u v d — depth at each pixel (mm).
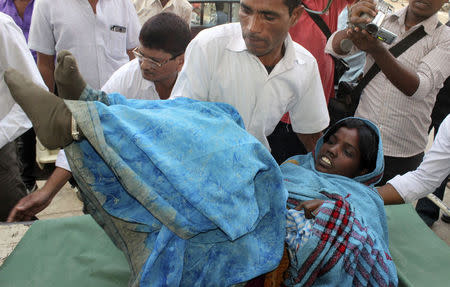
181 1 2744
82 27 2191
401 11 1914
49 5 2141
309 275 1111
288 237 1134
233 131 1030
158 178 913
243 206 958
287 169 1530
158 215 876
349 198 1333
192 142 942
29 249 1398
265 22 1058
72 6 2160
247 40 1117
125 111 939
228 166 956
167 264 930
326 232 1118
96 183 939
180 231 895
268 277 1204
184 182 889
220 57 1246
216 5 3203
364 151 1435
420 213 2664
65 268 1344
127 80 1627
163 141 932
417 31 1835
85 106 861
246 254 1011
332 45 1936
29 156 2664
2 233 1476
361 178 1491
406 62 1865
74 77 871
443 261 1490
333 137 1491
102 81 2369
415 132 1971
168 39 1417
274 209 1095
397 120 1923
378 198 1414
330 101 2186
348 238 1129
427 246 1561
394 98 1891
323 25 1982
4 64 1546
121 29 2340
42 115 818
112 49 2338
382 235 1311
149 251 951
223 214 905
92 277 1322
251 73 1256
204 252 989
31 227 1491
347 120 1504
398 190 1532
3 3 2625
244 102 1305
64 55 834
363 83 1986
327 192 1293
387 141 1980
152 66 1477
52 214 2658
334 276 1100
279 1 1027
